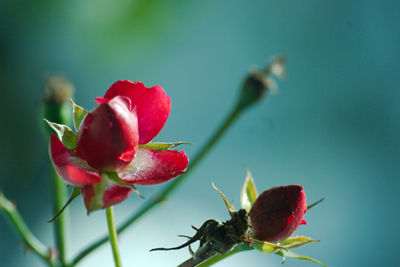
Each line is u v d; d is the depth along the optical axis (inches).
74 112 17.3
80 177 16.6
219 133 20.4
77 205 33.8
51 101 19.8
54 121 19.8
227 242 16.8
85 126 16.9
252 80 20.8
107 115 16.8
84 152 16.9
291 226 17.3
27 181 38.3
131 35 38.4
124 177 17.0
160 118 17.3
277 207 17.2
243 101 20.7
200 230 17.0
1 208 18.9
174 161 17.1
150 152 17.2
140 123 17.3
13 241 34.5
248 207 17.7
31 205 37.4
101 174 17.0
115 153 16.9
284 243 17.5
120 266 17.4
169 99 17.3
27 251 19.0
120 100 17.0
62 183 19.3
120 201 16.8
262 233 17.3
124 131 16.9
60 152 16.9
